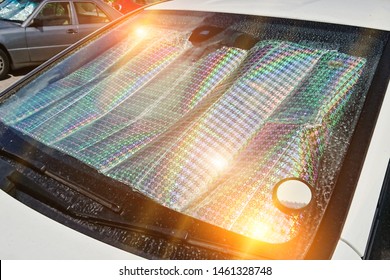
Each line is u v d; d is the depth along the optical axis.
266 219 1.26
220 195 1.37
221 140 1.59
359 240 1.16
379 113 1.44
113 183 1.44
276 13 1.96
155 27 2.20
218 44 1.99
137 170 1.50
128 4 9.12
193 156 1.55
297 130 1.50
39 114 1.80
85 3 6.99
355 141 1.38
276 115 1.61
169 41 2.12
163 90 1.91
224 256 1.18
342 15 1.85
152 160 1.54
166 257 1.19
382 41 1.68
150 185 1.44
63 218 1.33
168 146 1.60
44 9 6.57
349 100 1.52
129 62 2.08
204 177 1.47
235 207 1.32
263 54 1.84
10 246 1.26
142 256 1.20
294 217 1.22
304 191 1.22
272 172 1.40
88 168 1.51
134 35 2.20
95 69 2.08
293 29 1.85
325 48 1.74
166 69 2.01
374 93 1.50
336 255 1.13
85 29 6.94
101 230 1.29
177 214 1.31
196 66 1.97
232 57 1.92
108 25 2.32
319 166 1.35
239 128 1.62
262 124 1.60
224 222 1.27
